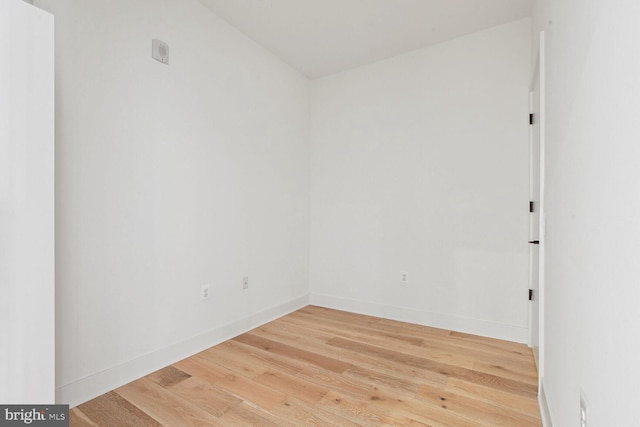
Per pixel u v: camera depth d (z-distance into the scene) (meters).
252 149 2.96
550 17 1.62
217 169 2.61
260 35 2.87
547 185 1.70
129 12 2.00
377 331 2.88
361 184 3.41
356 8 2.49
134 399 1.81
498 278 2.71
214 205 2.59
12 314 1.17
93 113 1.83
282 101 3.33
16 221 1.18
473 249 2.81
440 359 2.31
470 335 2.78
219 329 2.62
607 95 0.81
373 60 3.29
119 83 1.95
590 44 0.95
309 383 1.99
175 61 2.28
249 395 1.86
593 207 0.91
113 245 1.93
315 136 3.74
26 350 1.21
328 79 3.63
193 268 2.42
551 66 1.60
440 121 2.96
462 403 1.77
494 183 2.72
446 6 2.45
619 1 0.74
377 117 3.31
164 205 2.22
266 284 3.14
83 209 1.79
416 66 3.09
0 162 1.14
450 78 2.91
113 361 1.93
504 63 2.68
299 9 2.51
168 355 2.24
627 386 0.67
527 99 2.59
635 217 0.64
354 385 1.96
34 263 1.23
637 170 0.64
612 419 0.75
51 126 1.28
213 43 2.56
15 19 1.18
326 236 3.65
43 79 1.26
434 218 2.99
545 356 1.68
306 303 3.71
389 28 2.75
